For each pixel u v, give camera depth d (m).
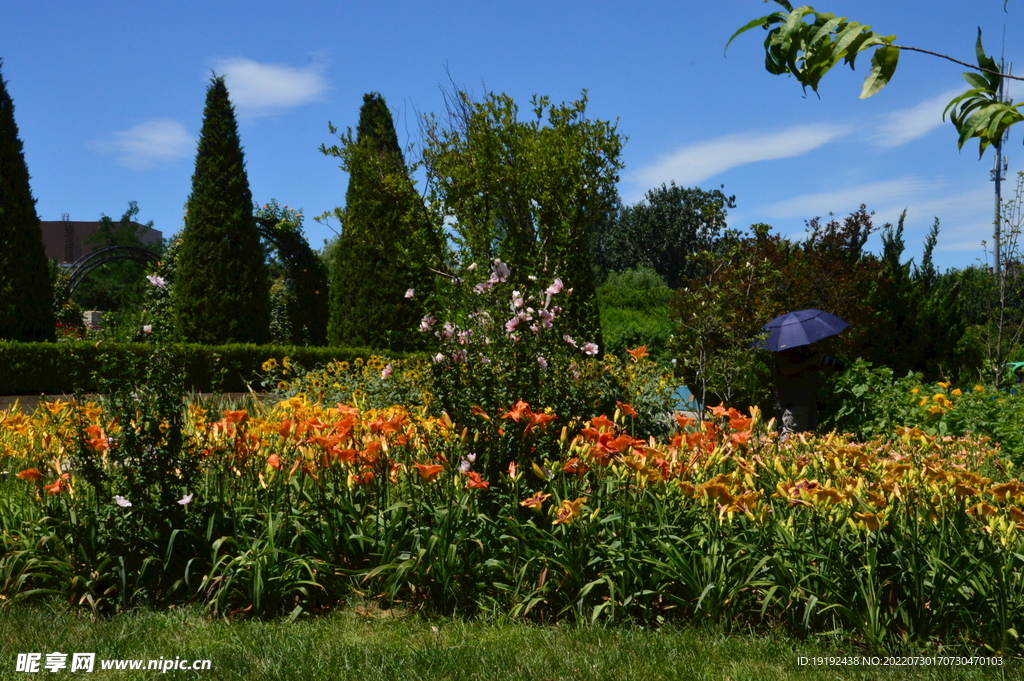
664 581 3.81
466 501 4.12
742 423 4.02
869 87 1.58
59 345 12.18
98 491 4.07
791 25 1.61
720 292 7.73
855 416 8.62
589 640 3.46
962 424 7.50
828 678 3.04
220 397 5.93
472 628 3.66
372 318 15.03
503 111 7.45
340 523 4.17
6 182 12.98
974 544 3.61
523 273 5.18
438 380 4.58
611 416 6.14
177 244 17.08
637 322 21.78
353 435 4.28
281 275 28.00
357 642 3.47
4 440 5.45
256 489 4.45
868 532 3.47
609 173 7.55
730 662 3.21
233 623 3.71
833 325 8.17
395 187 9.21
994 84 1.55
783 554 3.74
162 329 4.27
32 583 4.09
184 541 4.11
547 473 4.07
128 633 3.53
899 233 13.88
